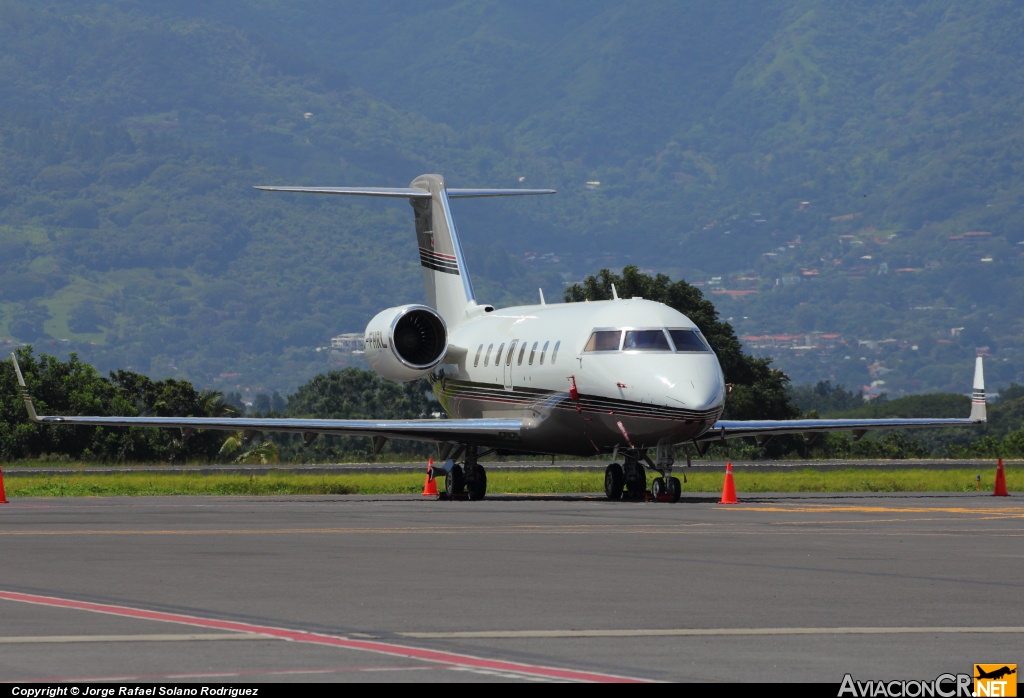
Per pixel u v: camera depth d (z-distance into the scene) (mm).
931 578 56625
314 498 124438
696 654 39750
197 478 163125
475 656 39188
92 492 134875
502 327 132625
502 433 121500
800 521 87625
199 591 51875
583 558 63719
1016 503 109875
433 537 74688
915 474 165125
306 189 141000
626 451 116250
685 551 67125
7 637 41531
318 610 47312
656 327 113938
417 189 150375
